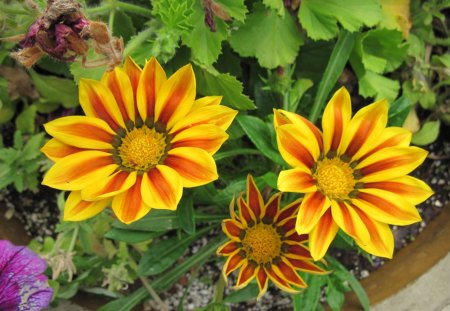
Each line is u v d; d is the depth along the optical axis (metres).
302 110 0.36
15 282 0.29
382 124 0.25
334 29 0.33
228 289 0.37
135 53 0.31
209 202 0.33
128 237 0.31
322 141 0.25
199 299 0.37
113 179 0.24
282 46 0.33
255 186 0.28
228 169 0.37
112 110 0.24
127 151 0.25
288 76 0.33
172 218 0.31
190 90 0.24
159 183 0.24
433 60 0.37
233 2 0.30
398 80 0.38
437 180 0.38
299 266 0.28
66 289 0.34
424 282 0.33
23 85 0.36
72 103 0.37
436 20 0.39
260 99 0.34
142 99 0.24
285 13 0.33
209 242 0.36
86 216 0.24
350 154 0.26
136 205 0.23
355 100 0.39
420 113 0.39
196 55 0.31
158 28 0.31
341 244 0.32
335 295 0.31
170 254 0.33
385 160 0.25
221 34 0.31
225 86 0.32
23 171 0.36
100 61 0.24
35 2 0.26
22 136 0.38
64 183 0.24
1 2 0.29
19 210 0.38
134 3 0.35
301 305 0.30
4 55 0.34
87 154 0.24
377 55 0.35
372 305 0.33
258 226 0.29
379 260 0.36
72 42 0.22
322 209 0.24
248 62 0.37
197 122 0.24
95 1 0.34
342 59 0.32
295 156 0.24
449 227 0.34
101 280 0.36
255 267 0.29
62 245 0.34
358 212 0.25
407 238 0.37
